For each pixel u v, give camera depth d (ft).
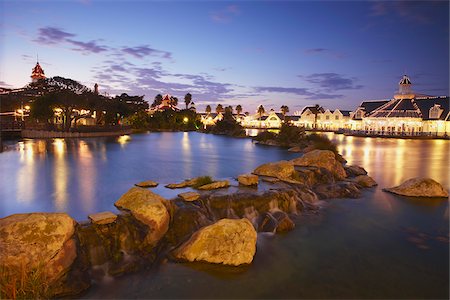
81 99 193.57
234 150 132.16
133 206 36.63
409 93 324.19
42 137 185.47
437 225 45.39
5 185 55.01
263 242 38.52
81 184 56.18
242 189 50.90
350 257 35.63
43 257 27.32
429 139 258.37
